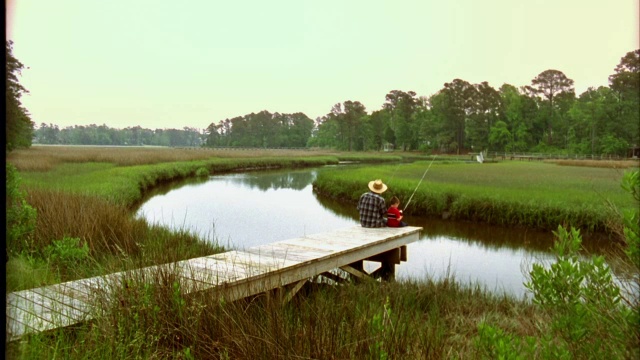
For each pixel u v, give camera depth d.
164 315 4.39
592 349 2.90
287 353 3.97
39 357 3.40
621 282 2.77
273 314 4.70
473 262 11.66
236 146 165.75
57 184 17.20
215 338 4.29
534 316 5.91
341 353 4.03
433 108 94.19
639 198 2.21
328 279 8.80
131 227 9.73
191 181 35.16
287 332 4.33
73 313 4.54
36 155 35.50
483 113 87.31
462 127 90.00
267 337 4.17
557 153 70.44
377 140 121.00
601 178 28.66
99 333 4.07
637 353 2.50
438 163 54.19
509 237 15.01
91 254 8.02
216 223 16.75
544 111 81.12
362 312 5.30
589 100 69.31
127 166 35.12
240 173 45.06
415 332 4.80
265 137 164.75
